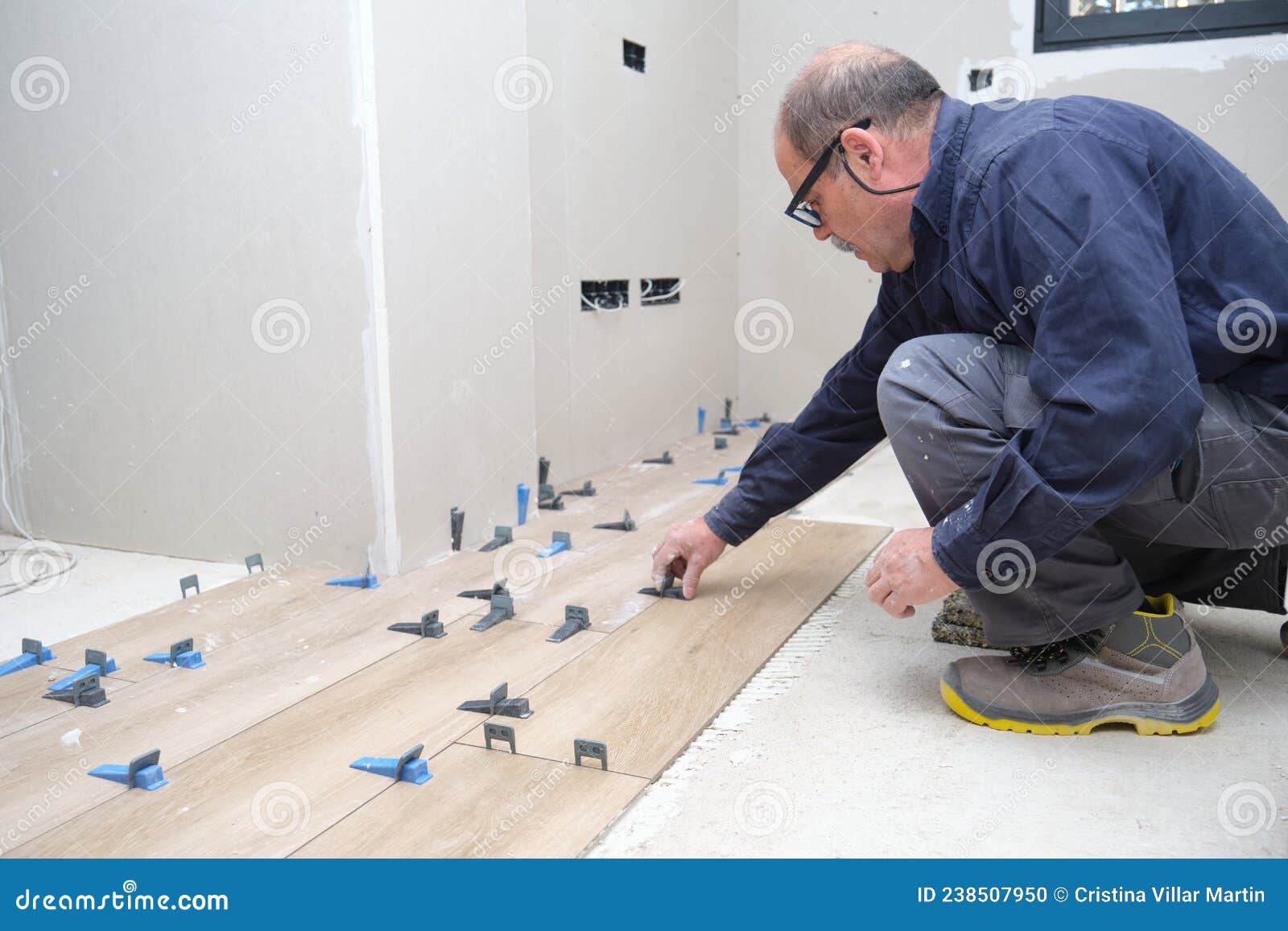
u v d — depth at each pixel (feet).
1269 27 11.12
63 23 7.19
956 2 12.12
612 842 3.54
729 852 3.46
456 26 6.97
